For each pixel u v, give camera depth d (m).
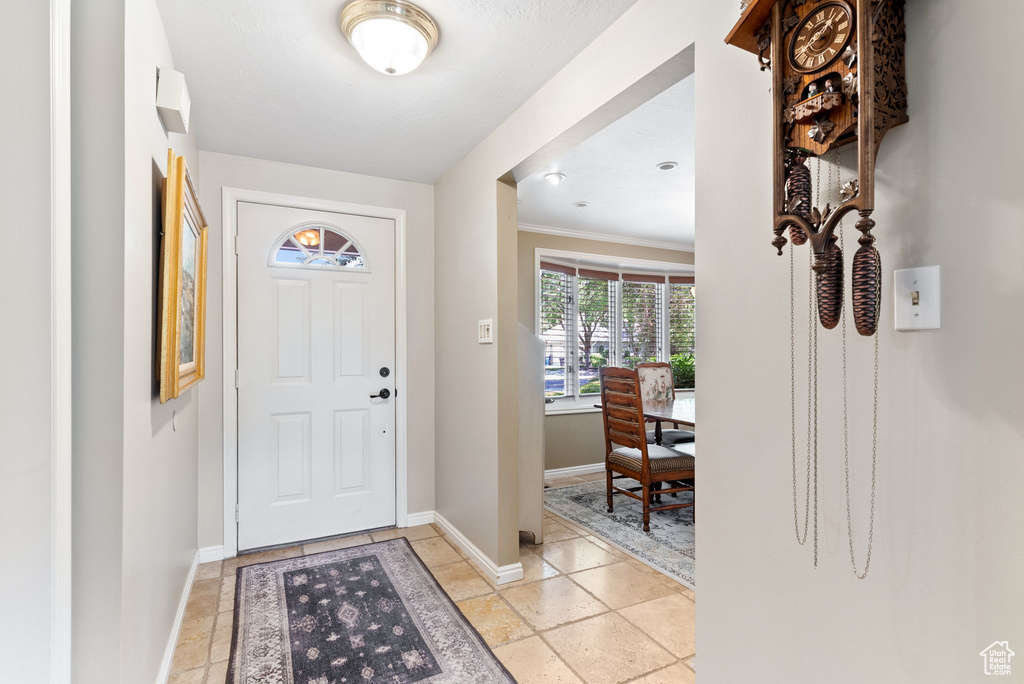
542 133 2.03
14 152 0.98
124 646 1.13
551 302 4.54
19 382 0.98
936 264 0.86
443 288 3.09
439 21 1.62
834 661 1.02
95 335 1.10
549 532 3.09
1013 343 0.77
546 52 1.80
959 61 0.83
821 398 1.05
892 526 0.93
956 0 0.84
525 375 2.85
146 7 1.33
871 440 0.96
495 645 1.88
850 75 0.86
